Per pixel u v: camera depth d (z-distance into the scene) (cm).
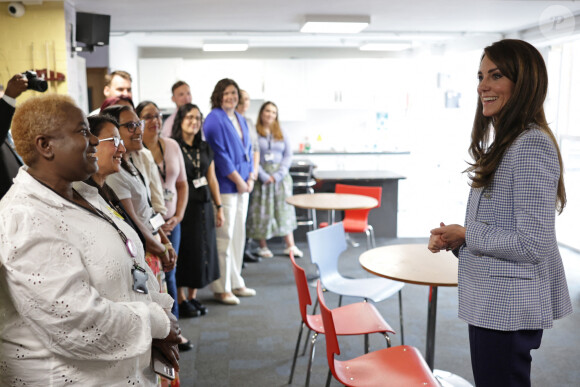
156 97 970
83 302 132
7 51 497
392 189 715
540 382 327
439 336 399
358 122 1052
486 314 190
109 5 545
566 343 385
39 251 131
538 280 186
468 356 364
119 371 146
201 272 422
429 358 312
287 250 643
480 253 190
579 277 547
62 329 131
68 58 512
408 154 994
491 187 190
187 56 1007
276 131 609
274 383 327
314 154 982
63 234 139
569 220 687
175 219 369
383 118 1047
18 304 131
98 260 145
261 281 539
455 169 939
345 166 991
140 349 141
